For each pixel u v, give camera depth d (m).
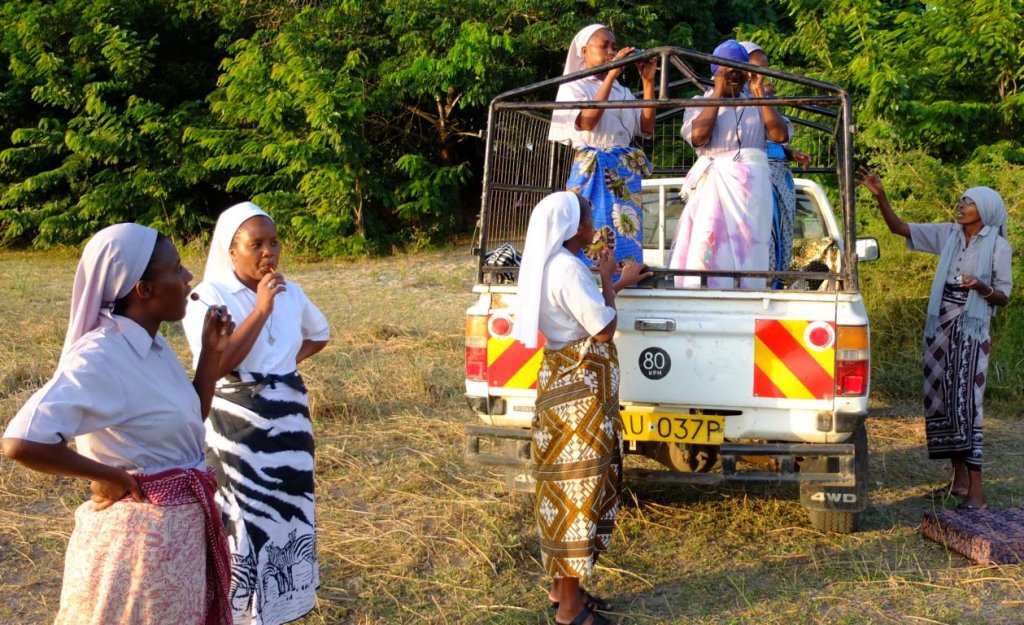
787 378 4.05
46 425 2.20
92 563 2.39
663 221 6.62
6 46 15.89
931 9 11.75
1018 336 7.69
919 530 4.56
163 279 2.45
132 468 2.43
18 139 15.69
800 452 4.01
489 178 4.55
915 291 8.27
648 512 4.83
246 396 3.19
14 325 9.16
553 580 3.69
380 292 11.53
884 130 9.50
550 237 3.55
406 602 3.84
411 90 14.77
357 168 14.63
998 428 6.41
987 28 10.84
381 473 5.36
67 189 16.91
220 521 2.59
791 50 12.18
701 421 4.09
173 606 2.42
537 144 5.64
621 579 4.05
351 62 14.60
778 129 4.80
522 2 14.59
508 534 4.50
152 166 15.94
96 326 2.43
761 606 3.76
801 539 4.49
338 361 7.85
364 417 6.47
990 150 10.54
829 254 5.99
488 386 4.34
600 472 3.54
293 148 14.16
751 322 4.06
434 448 5.82
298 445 3.28
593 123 4.67
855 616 3.65
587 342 3.58
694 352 4.12
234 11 16.08
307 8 15.43
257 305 3.06
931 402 4.91
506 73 14.70
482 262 4.48
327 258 14.72
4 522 4.66
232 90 14.85
